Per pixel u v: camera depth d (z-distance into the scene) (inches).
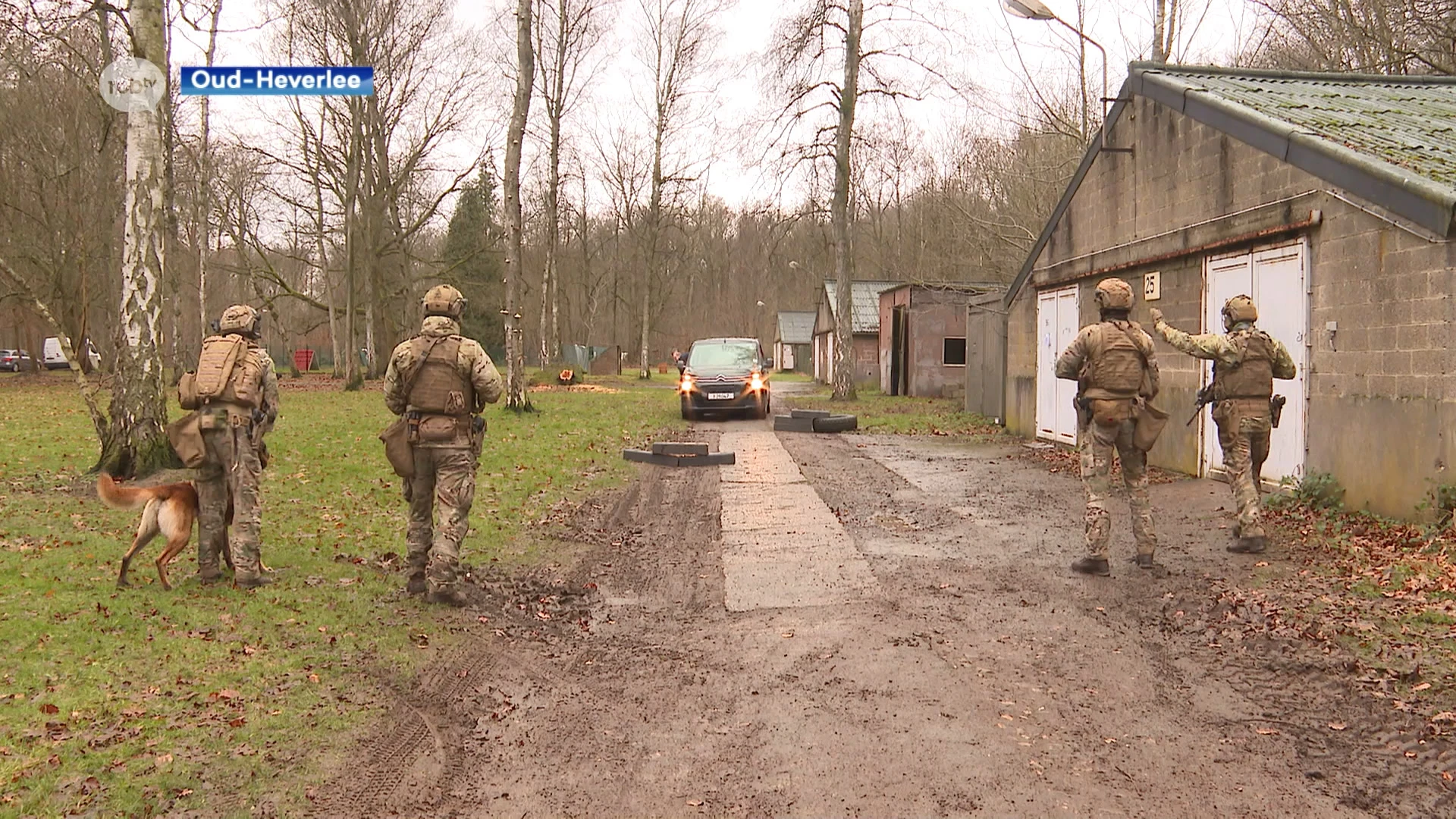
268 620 215.9
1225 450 291.4
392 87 1328.7
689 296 2952.8
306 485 405.1
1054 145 976.3
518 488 419.8
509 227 805.2
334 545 297.9
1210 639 214.1
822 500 400.2
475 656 207.5
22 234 1172.5
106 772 141.1
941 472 484.7
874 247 1851.6
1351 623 210.4
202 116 1148.5
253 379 242.2
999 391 783.1
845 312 1096.8
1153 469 464.1
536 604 248.2
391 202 1438.2
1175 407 450.3
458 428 239.5
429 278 1540.4
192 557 269.1
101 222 1193.4
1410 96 468.1
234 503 241.3
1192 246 425.4
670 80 1566.2
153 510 233.3
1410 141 346.9
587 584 270.7
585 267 2203.5
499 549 306.8
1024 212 1010.7
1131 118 492.7
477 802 142.2
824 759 155.6
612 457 542.6
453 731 168.6
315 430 626.5
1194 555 285.4
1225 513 342.3
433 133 1359.5
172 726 158.4
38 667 178.7
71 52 639.8
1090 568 269.7
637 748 161.5
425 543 247.9
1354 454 320.2
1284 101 422.3
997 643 213.3
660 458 518.6
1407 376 294.8
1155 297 466.3
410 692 185.2
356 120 1250.6
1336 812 136.7
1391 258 301.7
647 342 1814.7
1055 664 199.8
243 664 188.4
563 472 471.8
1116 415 265.0
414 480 244.7
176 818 131.4
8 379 1430.9
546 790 146.0
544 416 786.2
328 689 181.2
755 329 3063.5
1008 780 147.3
